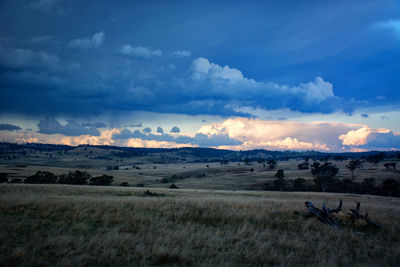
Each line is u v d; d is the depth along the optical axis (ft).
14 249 25.22
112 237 31.12
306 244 33.65
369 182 318.65
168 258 26.22
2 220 35.76
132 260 25.81
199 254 28.27
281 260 27.22
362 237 38.75
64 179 287.48
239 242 32.45
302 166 550.36
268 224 42.88
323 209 48.42
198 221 42.80
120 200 58.34
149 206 52.80
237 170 582.35
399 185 277.85
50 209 43.32
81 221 38.58
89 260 24.91
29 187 91.35
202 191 122.42
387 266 27.43
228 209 52.42
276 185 330.34
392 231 42.09
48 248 27.45
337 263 27.68
